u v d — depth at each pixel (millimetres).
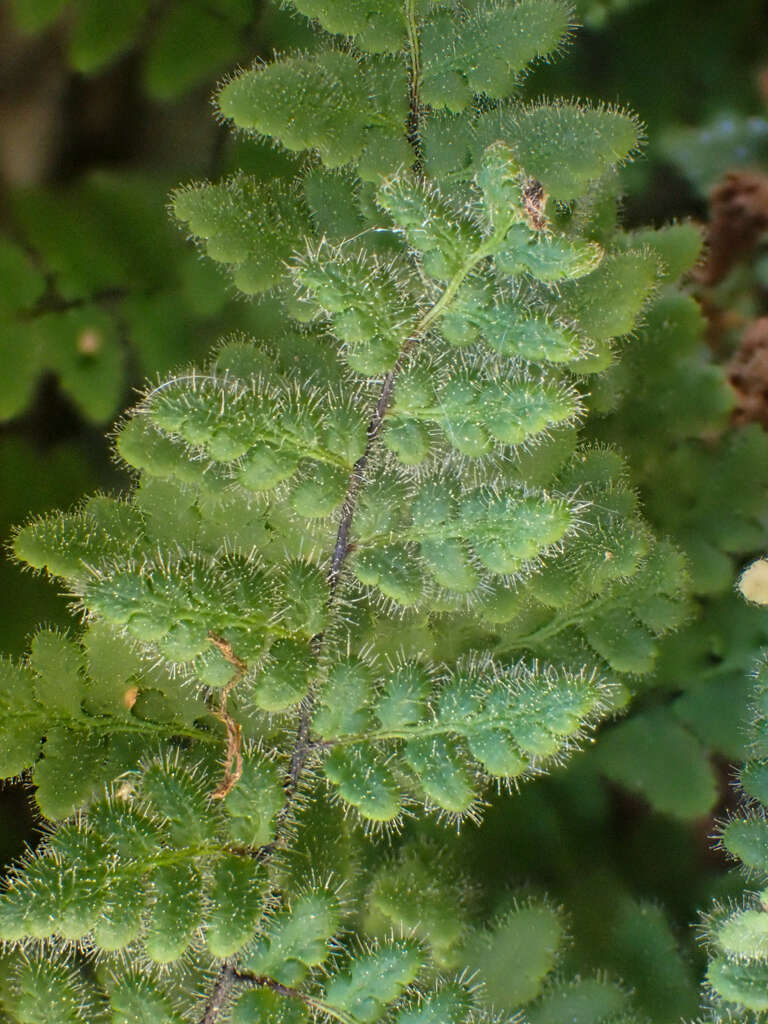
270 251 114
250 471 109
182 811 109
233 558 111
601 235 116
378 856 117
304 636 111
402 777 113
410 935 113
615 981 117
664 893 120
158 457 111
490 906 118
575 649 117
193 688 113
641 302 113
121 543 113
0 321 120
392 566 112
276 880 112
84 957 115
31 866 107
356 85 113
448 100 113
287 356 114
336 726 111
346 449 110
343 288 108
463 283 108
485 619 115
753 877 117
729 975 109
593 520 114
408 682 111
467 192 113
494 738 109
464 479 113
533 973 115
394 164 113
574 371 113
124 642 112
